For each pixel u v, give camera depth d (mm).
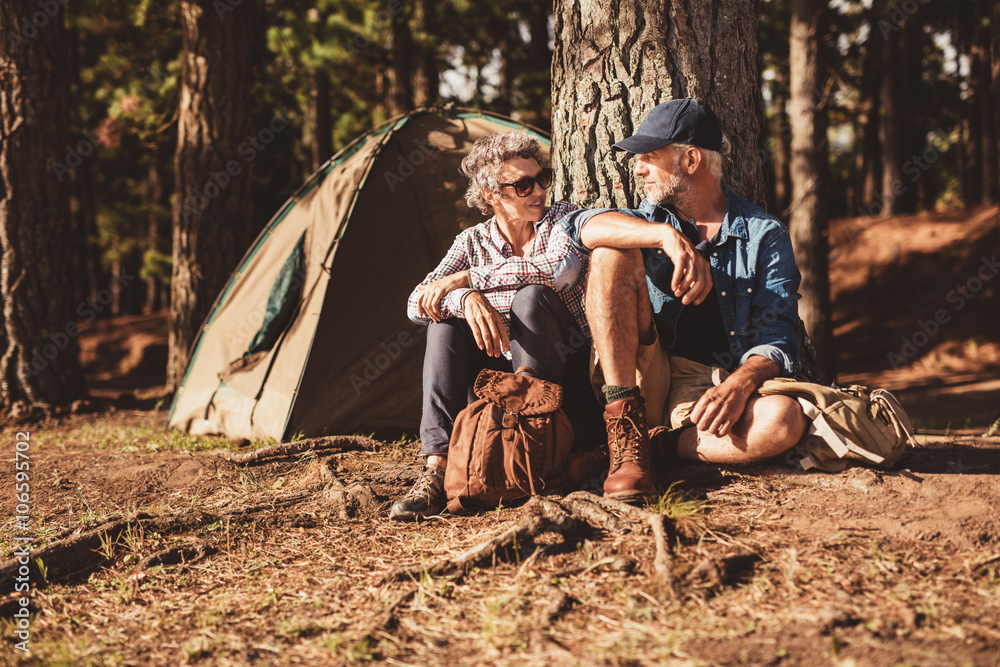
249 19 7379
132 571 2189
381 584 1956
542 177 2658
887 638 1491
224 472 3330
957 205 27547
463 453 2365
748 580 1794
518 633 1650
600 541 2059
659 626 1626
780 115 17328
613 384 2326
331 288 4234
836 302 15508
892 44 18344
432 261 4457
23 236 6191
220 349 4828
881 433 2291
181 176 7250
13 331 6195
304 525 2465
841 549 1914
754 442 2295
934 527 1993
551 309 2504
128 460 3861
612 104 3146
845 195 30562
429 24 11367
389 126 4781
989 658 1395
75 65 13531
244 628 1792
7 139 6141
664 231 2248
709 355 2588
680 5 3084
